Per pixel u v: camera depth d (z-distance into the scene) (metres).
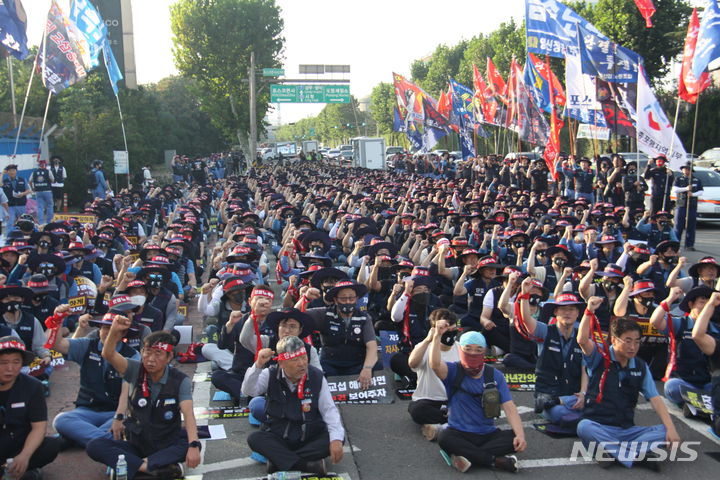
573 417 7.04
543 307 7.69
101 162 29.84
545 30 23.05
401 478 6.30
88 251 11.91
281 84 51.56
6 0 18.70
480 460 6.33
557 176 23.47
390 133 87.50
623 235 15.64
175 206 26.53
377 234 15.09
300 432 6.18
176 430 6.14
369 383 7.95
